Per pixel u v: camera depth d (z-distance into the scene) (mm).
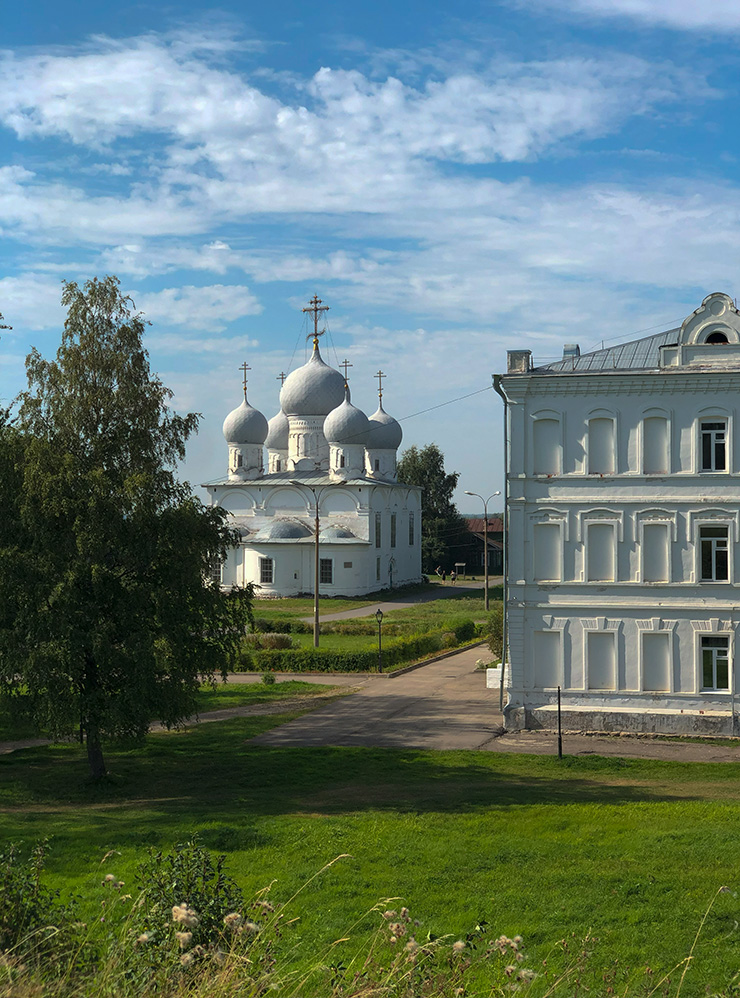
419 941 16094
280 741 38281
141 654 29859
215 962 10211
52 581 30125
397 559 113250
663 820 24672
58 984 9836
